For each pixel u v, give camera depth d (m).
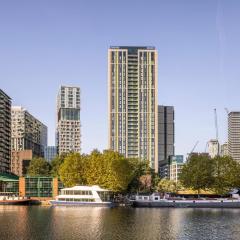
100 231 109.50
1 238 97.50
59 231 108.75
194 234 106.56
